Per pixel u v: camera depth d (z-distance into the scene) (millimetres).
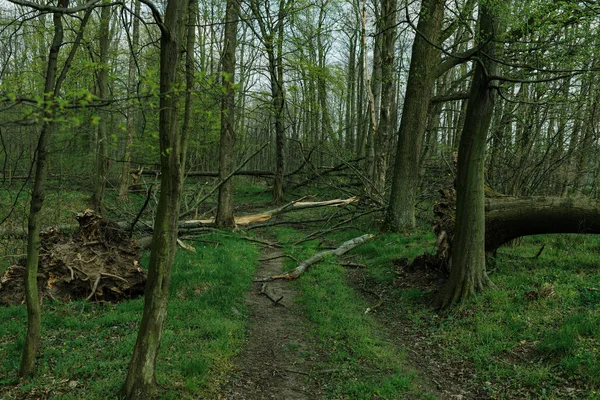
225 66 13195
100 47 11820
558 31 7480
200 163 26406
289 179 24672
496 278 7637
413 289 8305
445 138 22609
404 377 5352
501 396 4773
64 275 7805
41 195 4887
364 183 17016
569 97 9992
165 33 4023
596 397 4340
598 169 13094
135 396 4367
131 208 15758
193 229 13297
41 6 3092
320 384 5320
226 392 5020
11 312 7004
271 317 7578
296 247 12711
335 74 18188
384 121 15555
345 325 6973
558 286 6914
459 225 7320
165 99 4164
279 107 15859
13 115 3383
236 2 12867
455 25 12789
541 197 8078
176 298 7762
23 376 4934
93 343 5930
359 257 11336
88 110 3178
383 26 14469
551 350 5266
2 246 10781
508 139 13391
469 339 6039
